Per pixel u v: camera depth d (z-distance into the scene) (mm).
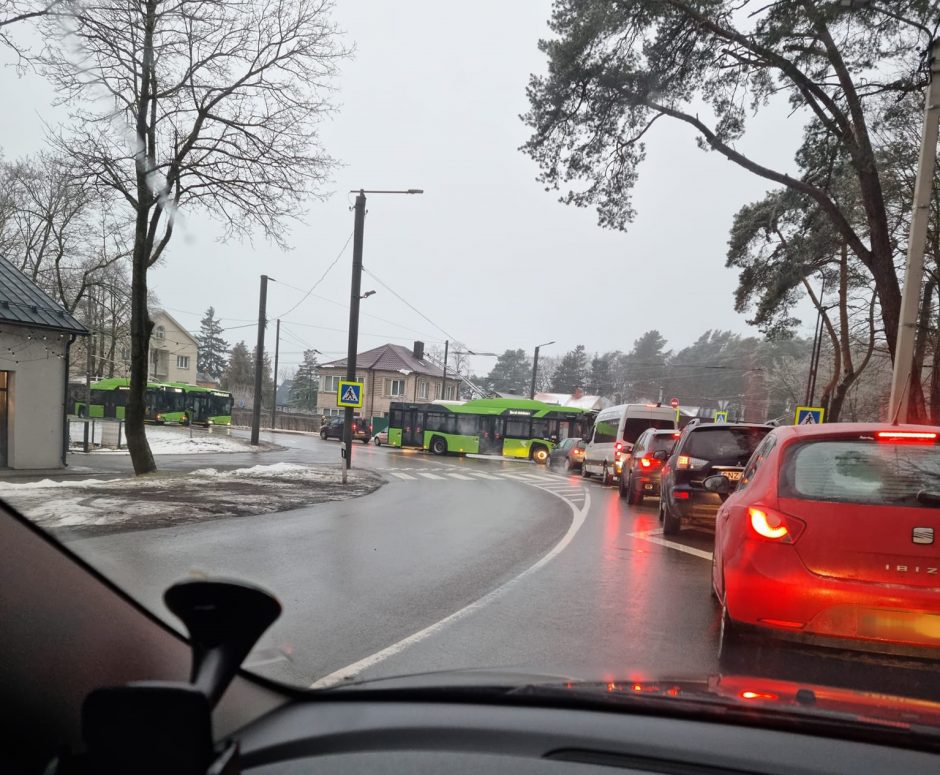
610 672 2791
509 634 5211
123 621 2273
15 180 28891
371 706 2385
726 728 2180
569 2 17828
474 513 13516
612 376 101625
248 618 1795
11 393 17859
